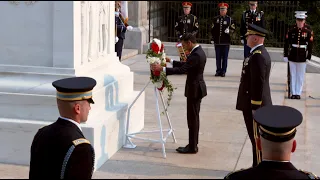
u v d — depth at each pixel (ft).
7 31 37.60
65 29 35.88
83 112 26.53
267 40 97.45
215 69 91.04
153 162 42.65
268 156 21.54
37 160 25.68
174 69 44.45
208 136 51.47
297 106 66.54
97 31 45.27
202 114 60.44
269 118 21.90
